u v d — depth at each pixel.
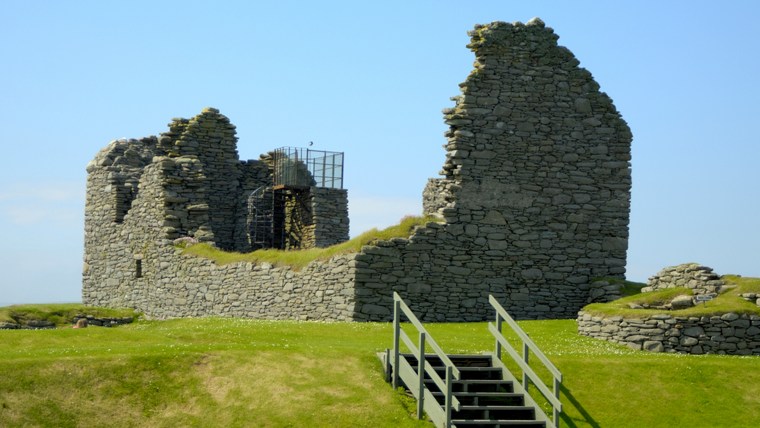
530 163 44.34
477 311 43.19
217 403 27.66
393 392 28.19
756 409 29.02
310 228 55.38
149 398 27.73
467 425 26.70
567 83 44.84
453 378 28.34
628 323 35.88
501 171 44.03
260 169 59.50
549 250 44.28
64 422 26.44
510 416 27.67
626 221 45.00
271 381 28.50
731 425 28.14
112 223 58.06
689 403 29.12
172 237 52.53
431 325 39.81
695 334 35.06
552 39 44.84
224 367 29.17
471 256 43.31
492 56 44.25
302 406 27.33
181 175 53.25
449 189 43.53
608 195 44.94
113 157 59.69
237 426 26.73
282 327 37.09
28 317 49.47
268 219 57.31
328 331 36.22
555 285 44.25
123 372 28.45
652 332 35.38
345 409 27.23
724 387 30.03
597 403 28.75
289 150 57.47
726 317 35.00
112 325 52.00
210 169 57.50
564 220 44.53
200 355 29.66
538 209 44.31
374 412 27.14
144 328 42.88
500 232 43.78
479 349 32.62
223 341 34.00
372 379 28.75
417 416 27.02
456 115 43.75
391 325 38.25
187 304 50.62
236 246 57.75
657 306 37.38
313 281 43.31
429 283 42.56
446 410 25.81
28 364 28.08
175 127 57.09
